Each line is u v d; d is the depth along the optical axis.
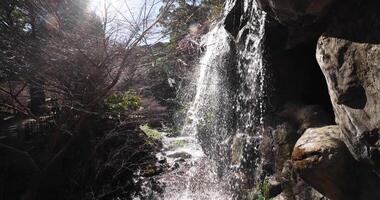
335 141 3.47
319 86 4.85
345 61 3.23
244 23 5.84
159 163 7.49
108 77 5.62
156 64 6.17
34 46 4.87
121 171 6.52
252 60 5.58
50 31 5.12
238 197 5.48
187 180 6.62
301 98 4.93
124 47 5.35
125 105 6.82
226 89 6.67
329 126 3.83
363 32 3.12
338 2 3.48
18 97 5.85
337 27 3.44
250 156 5.46
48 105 5.94
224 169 6.29
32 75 4.99
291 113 4.80
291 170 4.35
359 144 3.09
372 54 2.95
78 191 5.84
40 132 5.91
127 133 6.77
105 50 5.14
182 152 8.06
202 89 7.96
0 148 5.46
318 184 3.41
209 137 7.30
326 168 3.28
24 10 5.25
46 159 5.45
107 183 6.29
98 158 6.20
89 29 5.22
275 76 5.07
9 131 5.79
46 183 5.58
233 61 6.35
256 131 5.43
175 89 9.80
